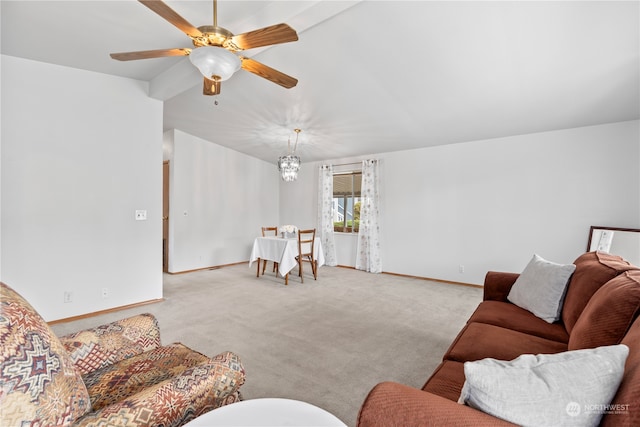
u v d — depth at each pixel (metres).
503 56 2.54
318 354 2.28
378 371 2.04
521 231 4.02
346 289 4.18
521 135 4.02
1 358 0.65
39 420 0.69
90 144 3.06
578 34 2.20
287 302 3.57
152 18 2.27
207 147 5.58
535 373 0.73
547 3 1.99
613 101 2.98
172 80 3.11
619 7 1.95
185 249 5.27
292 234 5.36
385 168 5.29
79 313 3.00
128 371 1.25
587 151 3.59
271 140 5.30
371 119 4.05
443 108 3.55
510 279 2.38
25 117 2.70
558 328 1.77
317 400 1.73
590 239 3.53
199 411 0.99
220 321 2.94
